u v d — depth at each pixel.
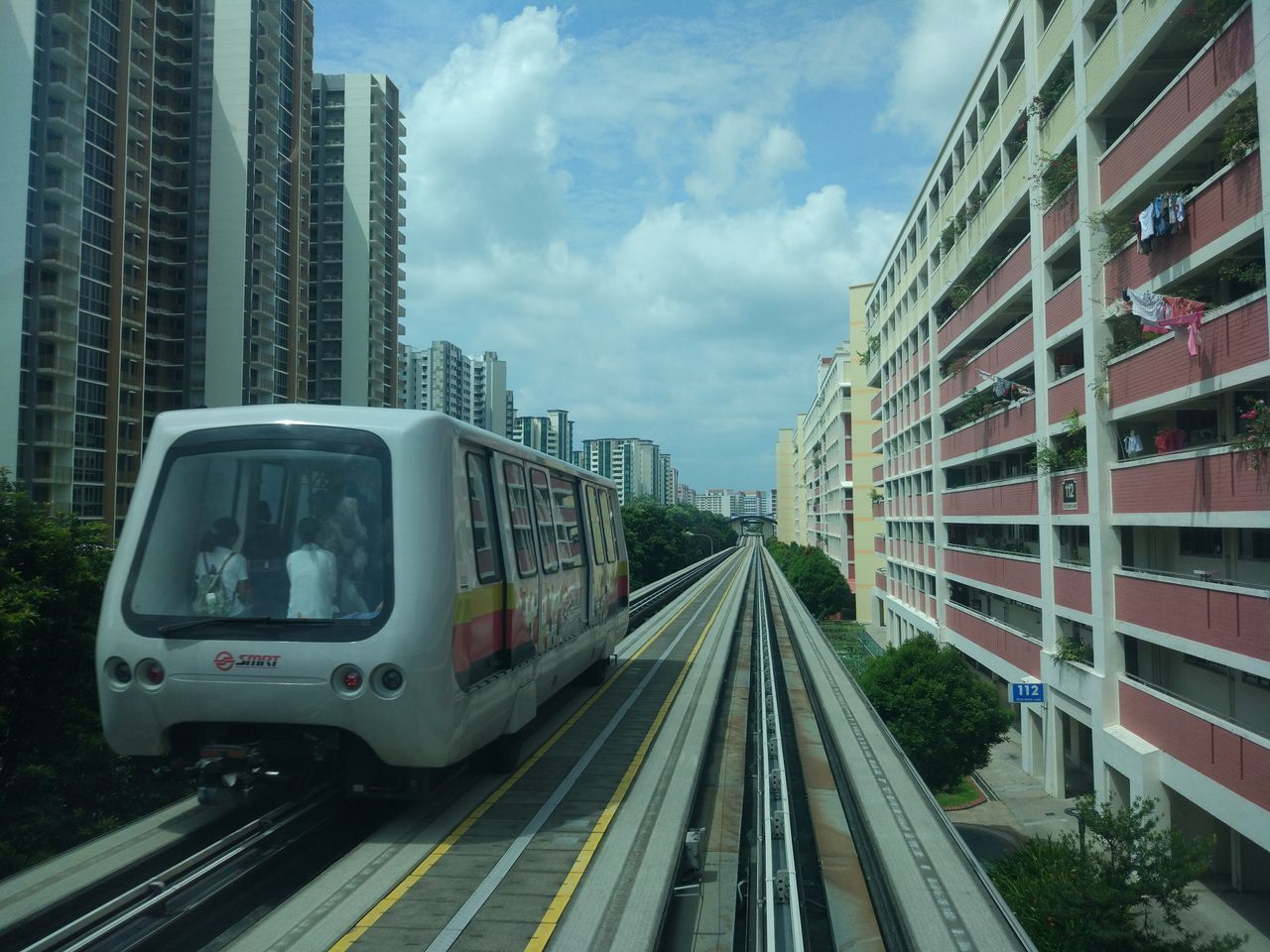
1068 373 21.45
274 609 5.99
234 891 5.70
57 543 14.98
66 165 45.03
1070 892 11.15
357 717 5.85
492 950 4.57
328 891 5.34
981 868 6.31
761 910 5.24
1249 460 12.50
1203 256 13.92
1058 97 20.86
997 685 31.23
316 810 6.75
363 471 6.19
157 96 54.50
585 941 4.68
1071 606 20.78
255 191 57.78
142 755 6.31
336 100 75.06
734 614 27.84
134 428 49.88
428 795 6.33
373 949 4.58
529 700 8.34
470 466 7.06
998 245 27.72
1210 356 13.67
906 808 8.05
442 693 6.00
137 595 6.15
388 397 79.50
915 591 42.59
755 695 13.66
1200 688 16.48
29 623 13.62
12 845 13.58
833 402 79.12
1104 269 18.23
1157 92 17.36
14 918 4.80
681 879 6.10
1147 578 16.45
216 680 5.90
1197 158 14.91
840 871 6.87
